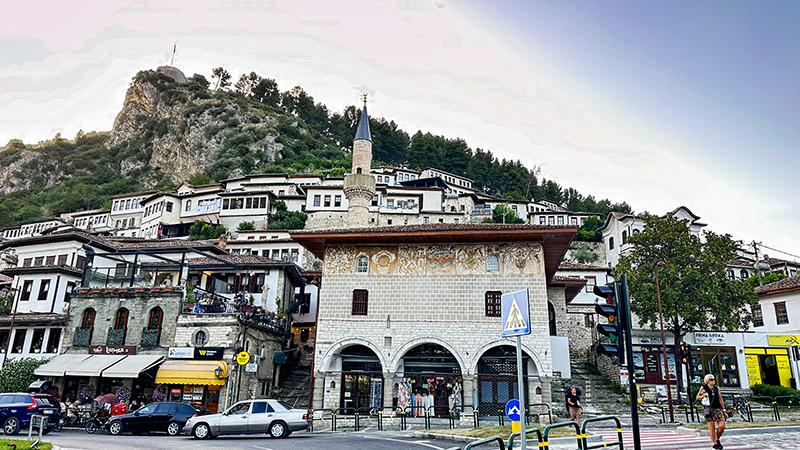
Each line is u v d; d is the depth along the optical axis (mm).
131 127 193125
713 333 39844
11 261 66438
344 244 33188
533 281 30969
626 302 10328
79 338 35406
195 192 90125
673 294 36062
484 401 30172
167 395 32562
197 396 32250
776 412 26281
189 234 83750
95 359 33719
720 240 38500
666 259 37969
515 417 9312
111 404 28750
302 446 19016
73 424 28141
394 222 85438
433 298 31531
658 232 38594
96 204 144625
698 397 15992
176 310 34531
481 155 155125
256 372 35531
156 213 91000
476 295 31281
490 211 96188
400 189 88875
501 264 31562
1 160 188750
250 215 84625
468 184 127875
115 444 20078
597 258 80250
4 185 178125
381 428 26141
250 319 35750
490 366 30844
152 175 161750
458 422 28406
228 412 23547
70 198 143875
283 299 41969
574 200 147625
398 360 30688
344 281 32469
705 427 20812
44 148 192875
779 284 43844
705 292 36281
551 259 35375
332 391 31000
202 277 42625
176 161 161750
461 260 31984
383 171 111875
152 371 32625
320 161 139375
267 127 153375
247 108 164625
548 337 29891
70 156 188625
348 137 172625
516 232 30719
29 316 39719
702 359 39719
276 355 38625
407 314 31438
